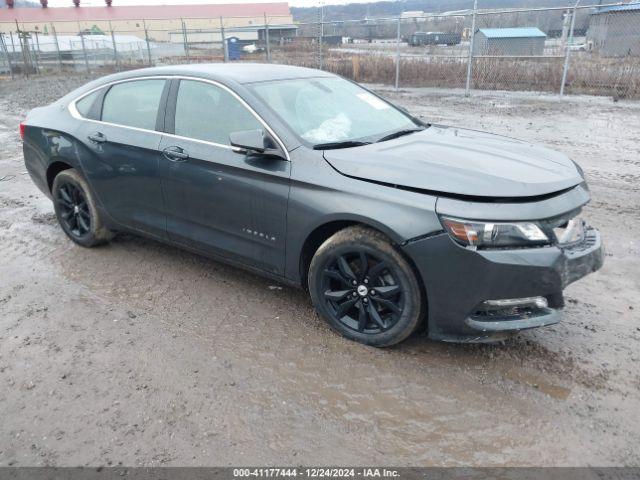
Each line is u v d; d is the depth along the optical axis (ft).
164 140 13.15
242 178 11.69
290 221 11.09
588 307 12.45
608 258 15.02
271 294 13.28
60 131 15.47
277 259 11.69
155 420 9.03
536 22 58.85
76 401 9.52
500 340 10.40
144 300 13.06
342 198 10.36
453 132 13.57
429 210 9.53
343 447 8.43
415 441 8.52
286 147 11.25
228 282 13.93
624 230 16.99
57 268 14.93
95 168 14.70
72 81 78.13
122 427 8.89
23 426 8.96
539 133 32.14
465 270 9.35
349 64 61.98
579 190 10.58
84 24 197.57
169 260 15.33
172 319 12.17
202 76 12.95
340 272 10.87
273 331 11.62
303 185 10.84
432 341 11.16
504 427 8.76
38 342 11.32
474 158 10.91
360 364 10.43
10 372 10.34
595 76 49.78
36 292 13.53
